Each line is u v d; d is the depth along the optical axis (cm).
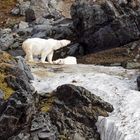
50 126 1527
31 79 1880
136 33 2759
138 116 1577
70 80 1892
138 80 1820
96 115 1612
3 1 4484
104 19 2806
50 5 4269
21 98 1535
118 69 2166
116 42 2767
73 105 1636
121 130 1501
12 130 1502
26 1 4425
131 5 2812
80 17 2905
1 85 1630
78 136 1550
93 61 2606
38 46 2288
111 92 1758
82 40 2870
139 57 2548
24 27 3825
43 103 1666
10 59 1806
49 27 3378
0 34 3553
